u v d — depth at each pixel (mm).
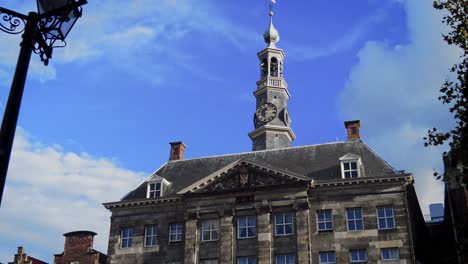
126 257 48062
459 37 20594
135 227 49125
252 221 45719
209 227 46594
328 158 48438
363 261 42031
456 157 20453
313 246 43375
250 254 44438
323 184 44875
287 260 43375
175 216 48438
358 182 44250
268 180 46219
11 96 9008
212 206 46875
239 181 46875
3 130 8773
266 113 64125
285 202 45062
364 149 48469
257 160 51219
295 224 44219
